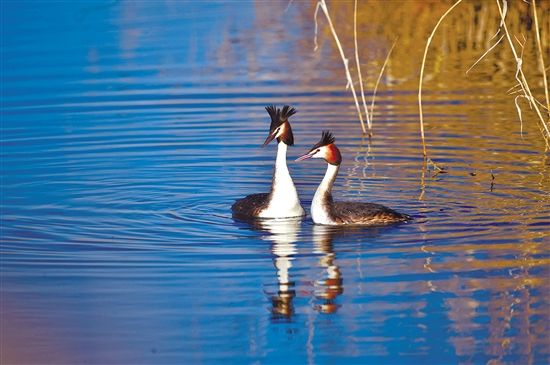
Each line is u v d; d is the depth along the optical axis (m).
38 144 18.11
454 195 14.18
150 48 29.27
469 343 9.07
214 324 9.66
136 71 25.78
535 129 18.38
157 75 25.19
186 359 8.87
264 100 21.88
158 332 9.48
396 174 15.61
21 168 16.38
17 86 24.02
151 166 16.52
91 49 29.27
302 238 12.33
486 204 13.60
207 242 12.26
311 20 33.16
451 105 20.75
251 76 24.86
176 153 17.41
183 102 21.81
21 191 14.96
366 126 19.23
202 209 14.01
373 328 9.44
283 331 9.42
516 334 9.23
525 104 20.48
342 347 9.05
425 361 8.77
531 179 14.88
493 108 20.27
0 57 28.20
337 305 9.98
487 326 9.40
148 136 18.70
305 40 29.77
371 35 29.44
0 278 10.95
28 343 9.27
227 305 10.09
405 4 33.00
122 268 11.27
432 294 10.17
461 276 10.63
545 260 11.03
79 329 9.55
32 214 13.70
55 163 16.70
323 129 19.09
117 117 20.39
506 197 13.93
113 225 13.12
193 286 10.64
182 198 14.62
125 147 17.86
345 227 12.77
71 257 11.70
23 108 21.39
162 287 10.62
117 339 9.36
